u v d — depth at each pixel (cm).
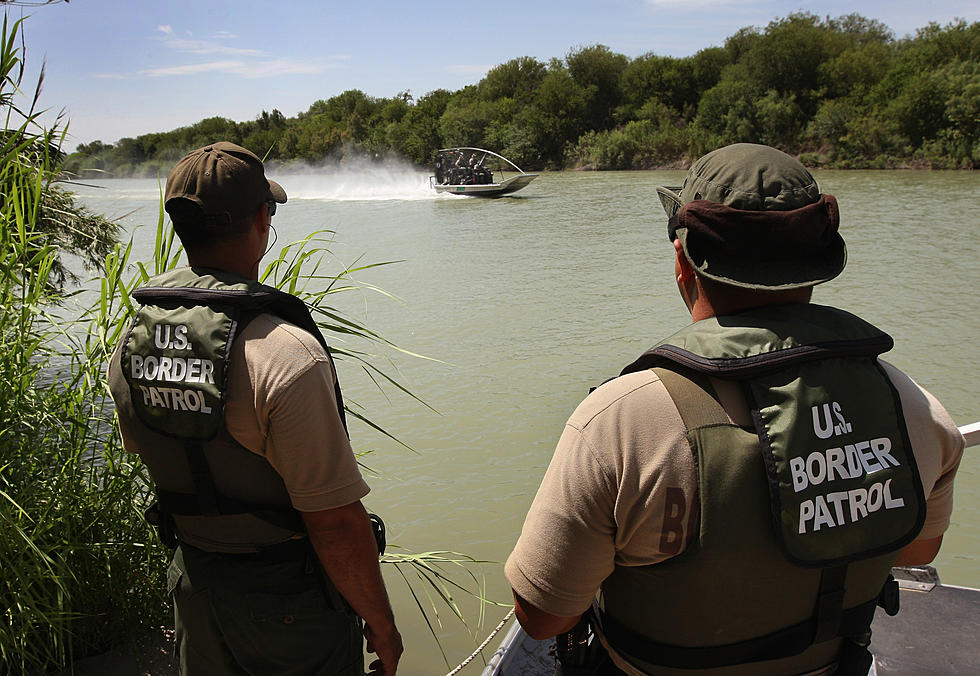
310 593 172
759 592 116
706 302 131
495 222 2662
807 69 5716
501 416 765
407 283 1521
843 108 5178
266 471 163
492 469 640
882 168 4791
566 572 121
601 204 3219
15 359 292
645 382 121
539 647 202
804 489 112
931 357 923
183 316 162
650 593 121
